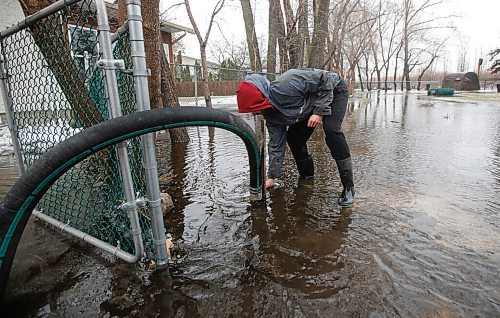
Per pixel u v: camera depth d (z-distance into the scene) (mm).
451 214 2361
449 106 12438
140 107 1439
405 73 31875
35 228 2268
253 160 2467
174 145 5496
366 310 1392
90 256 1894
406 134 6023
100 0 1348
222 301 1478
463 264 1713
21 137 2279
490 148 4582
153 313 1413
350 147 4875
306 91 2471
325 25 8648
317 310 1401
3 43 2152
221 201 2742
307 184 3148
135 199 1622
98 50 1457
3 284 1433
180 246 1984
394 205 2559
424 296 1469
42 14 1701
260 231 2174
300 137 3084
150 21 3391
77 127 1932
